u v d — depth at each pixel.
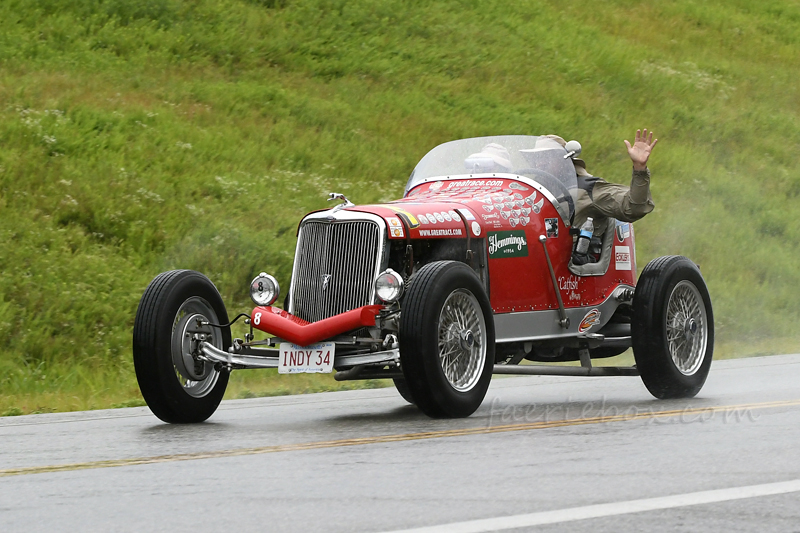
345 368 21.94
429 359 18.86
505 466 14.18
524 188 23.03
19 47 61.12
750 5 117.62
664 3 109.19
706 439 16.53
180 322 20.62
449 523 10.70
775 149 80.31
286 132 59.59
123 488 13.12
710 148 77.19
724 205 67.31
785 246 64.44
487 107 71.25
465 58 78.81
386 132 63.75
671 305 23.34
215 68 67.00
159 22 70.56
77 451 16.83
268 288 21.23
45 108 53.69
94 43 64.88
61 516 11.51
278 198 51.19
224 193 49.97
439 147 25.03
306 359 19.89
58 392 31.25
